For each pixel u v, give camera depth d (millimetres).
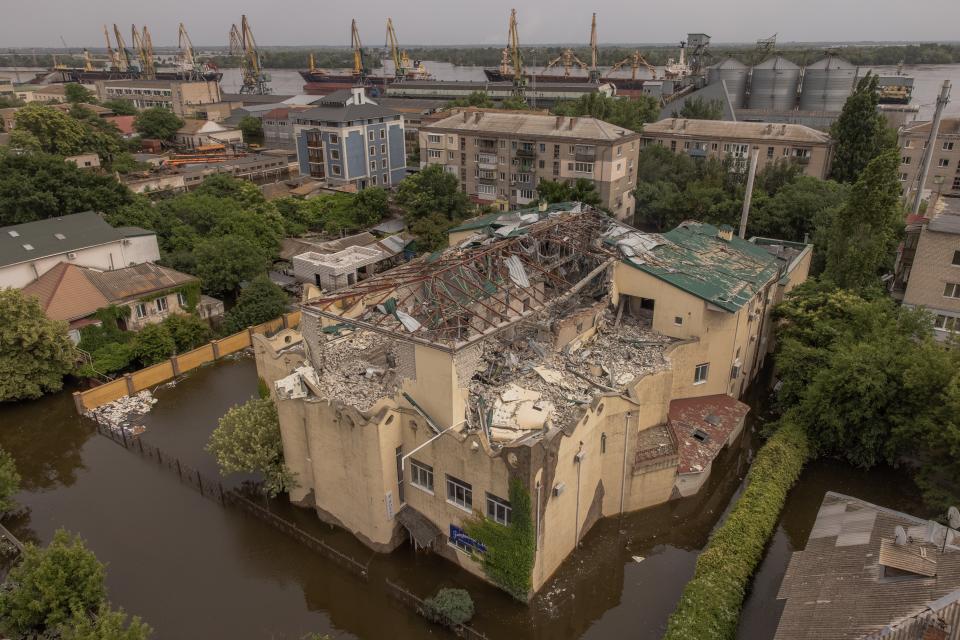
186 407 49000
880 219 48656
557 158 89938
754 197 80062
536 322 38562
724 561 30234
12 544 34375
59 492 39844
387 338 38219
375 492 31688
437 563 33188
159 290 58375
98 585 27141
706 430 38875
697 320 39469
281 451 36844
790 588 23250
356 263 68438
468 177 100812
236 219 74000
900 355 36750
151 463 42469
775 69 144375
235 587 32531
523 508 28062
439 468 30547
